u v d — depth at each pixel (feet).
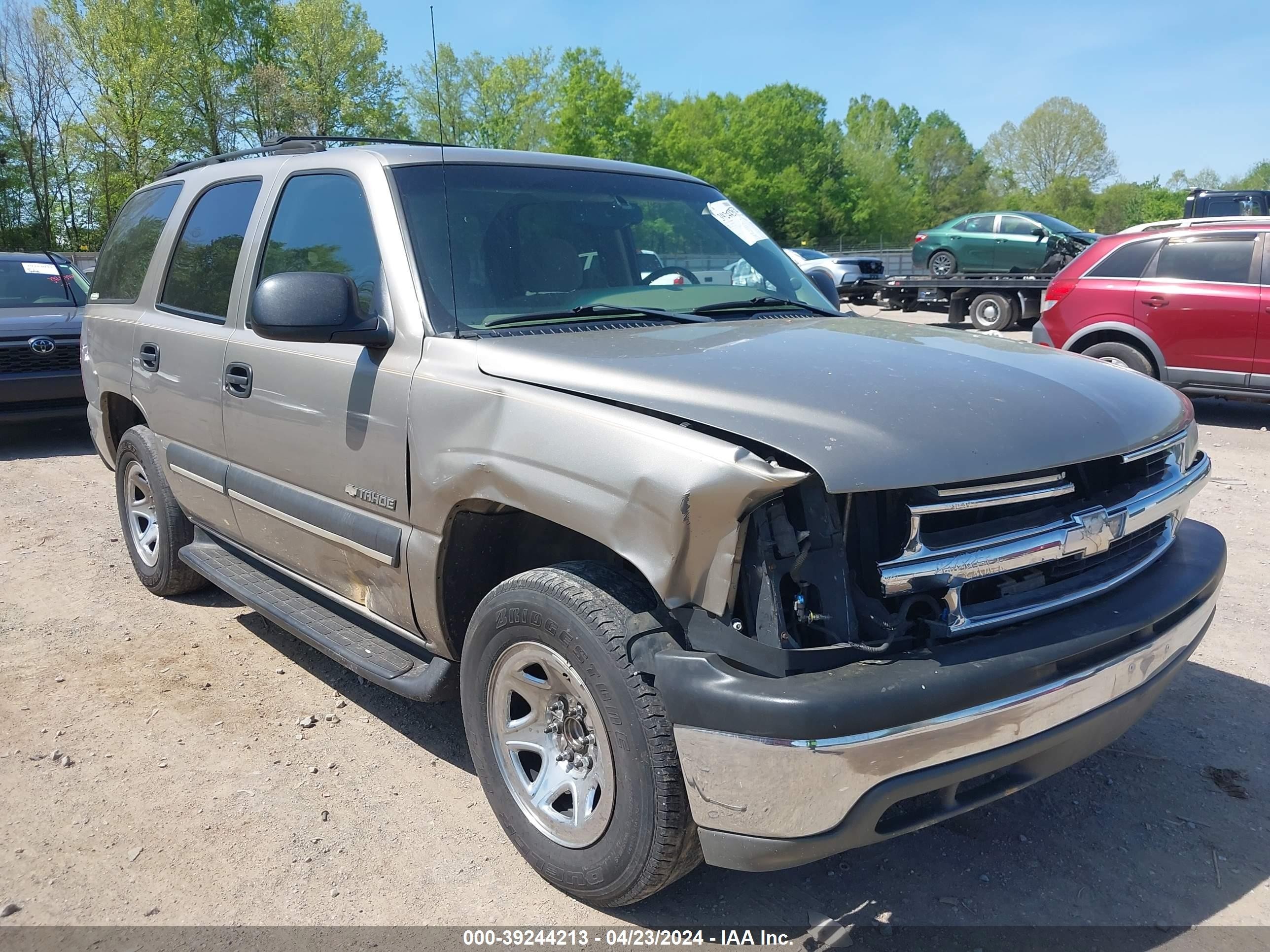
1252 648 13.92
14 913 8.41
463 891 8.78
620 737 7.47
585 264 10.87
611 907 8.38
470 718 9.13
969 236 70.49
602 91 167.53
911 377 7.94
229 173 13.55
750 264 12.39
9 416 26.89
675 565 6.99
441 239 10.03
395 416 9.37
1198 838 9.64
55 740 11.40
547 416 7.97
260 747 11.32
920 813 7.23
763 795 6.72
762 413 7.20
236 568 13.62
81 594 16.28
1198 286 28.86
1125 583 8.33
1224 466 24.82
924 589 6.93
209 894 8.70
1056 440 7.52
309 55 158.30
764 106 234.99
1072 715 7.47
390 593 9.91
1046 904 8.65
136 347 14.69
